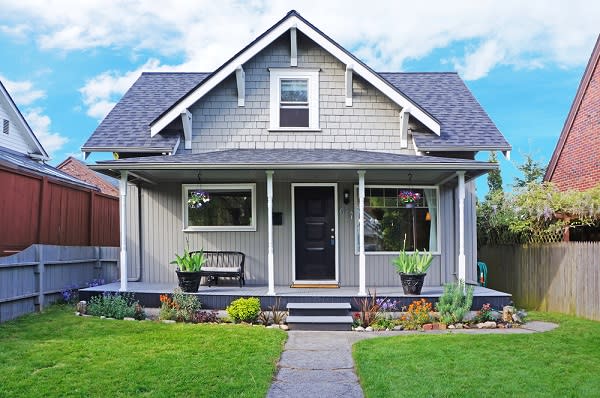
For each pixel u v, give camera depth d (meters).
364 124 11.84
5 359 6.31
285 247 11.57
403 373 5.88
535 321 9.52
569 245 10.31
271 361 6.38
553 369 6.04
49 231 11.70
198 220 11.69
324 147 11.80
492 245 14.09
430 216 11.68
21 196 10.62
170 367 6.01
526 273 12.04
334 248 11.52
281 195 11.62
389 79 14.44
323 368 6.30
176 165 9.45
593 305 9.54
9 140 17.56
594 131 15.84
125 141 11.41
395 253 11.47
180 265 9.94
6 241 10.06
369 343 7.38
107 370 5.89
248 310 8.96
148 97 13.44
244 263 11.55
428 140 11.38
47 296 10.22
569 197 11.66
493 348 7.02
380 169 9.77
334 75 11.93
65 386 5.36
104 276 12.84
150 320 9.11
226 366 6.07
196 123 11.78
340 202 11.55
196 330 8.07
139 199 11.72
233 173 10.55
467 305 9.01
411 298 9.49
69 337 7.54
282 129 11.80
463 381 5.58
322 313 9.25
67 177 15.87
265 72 11.92
